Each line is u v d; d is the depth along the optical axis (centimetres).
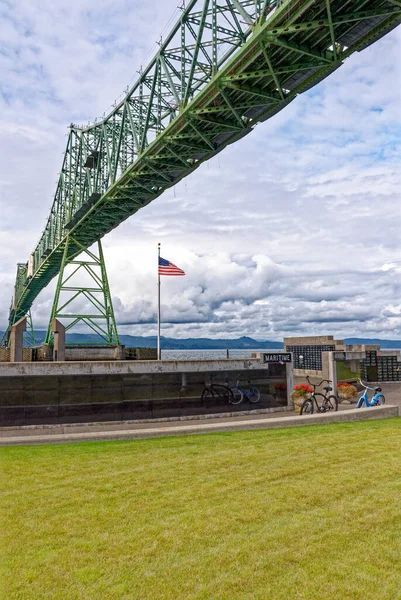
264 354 1752
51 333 5066
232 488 761
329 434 1141
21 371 1432
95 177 4975
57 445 1037
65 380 1502
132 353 3822
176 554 555
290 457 933
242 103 3005
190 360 1630
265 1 2419
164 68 3584
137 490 755
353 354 1994
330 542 579
